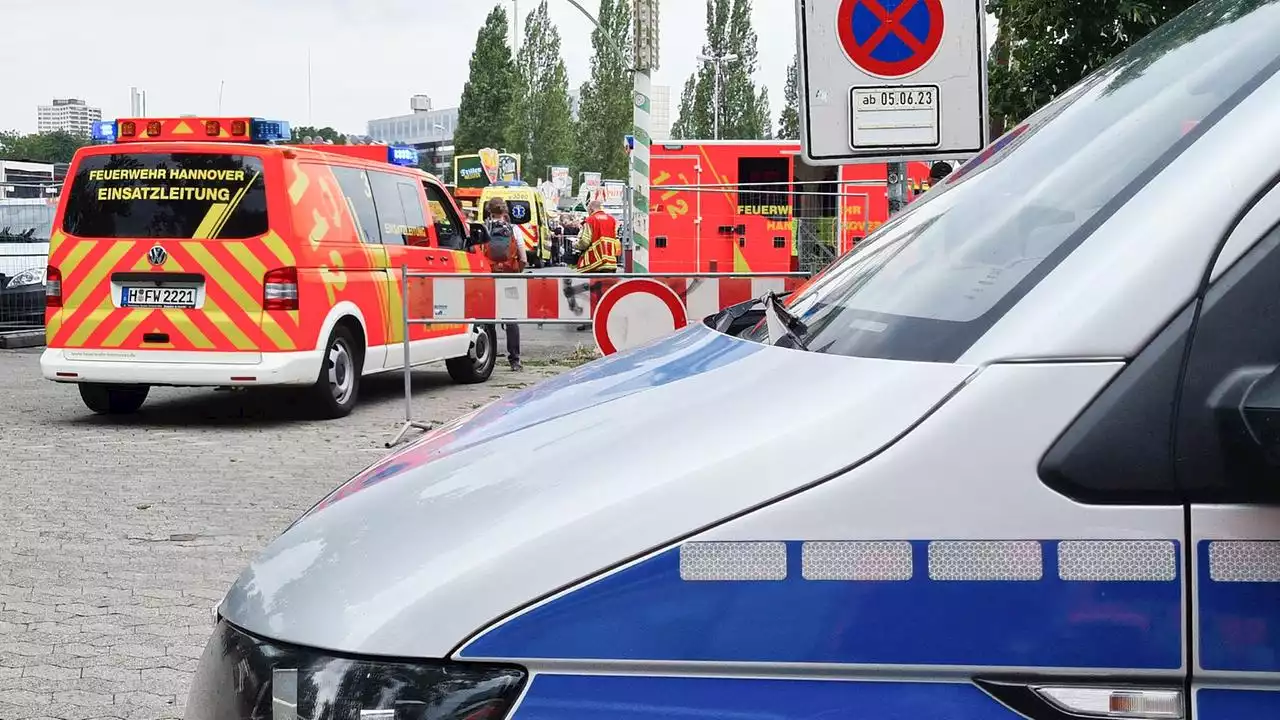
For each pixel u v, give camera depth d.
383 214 10.70
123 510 6.76
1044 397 1.49
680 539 1.52
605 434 1.76
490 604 1.53
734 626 1.49
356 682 1.54
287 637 1.62
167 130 9.37
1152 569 1.44
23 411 10.68
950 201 2.25
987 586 1.47
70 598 5.19
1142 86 2.07
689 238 18.16
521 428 1.96
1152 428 1.46
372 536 1.70
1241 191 1.52
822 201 17.27
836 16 5.94
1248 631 1.43
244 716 1.62
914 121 5.98
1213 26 2.08
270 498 7.08
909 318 1.78
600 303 8.35
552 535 1.55
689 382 1.91
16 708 4.03
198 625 4.86
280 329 9.30
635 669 1.50
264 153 9.30
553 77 87.19
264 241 9.28
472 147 79.62
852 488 1.50
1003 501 1.47
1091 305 1.53
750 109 87.06
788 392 1.69
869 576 1.49
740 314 2.60
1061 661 1.45
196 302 9.34
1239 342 1.47
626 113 82.38
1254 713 1.43
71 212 9.55
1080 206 1.76
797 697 1.48
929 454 1.50
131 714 4.00
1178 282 1.50
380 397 11.53
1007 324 1.58
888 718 1.47
